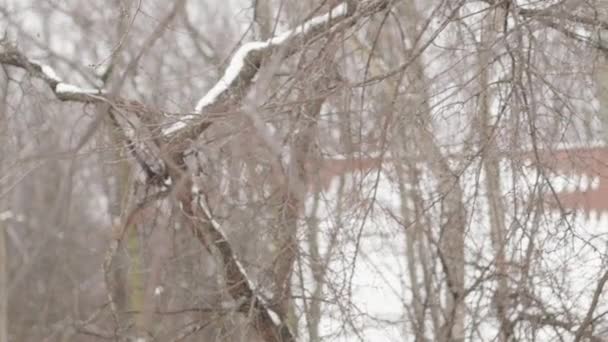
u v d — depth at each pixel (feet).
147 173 38.34
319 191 36.65
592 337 37.60
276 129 32.81
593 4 33.50
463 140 35.91
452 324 43.86
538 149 33.58
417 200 40.68
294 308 42.63
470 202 40.11
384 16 35.12
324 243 38.50
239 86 35.78
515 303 39.17
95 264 58.18
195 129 35.40
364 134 37.32
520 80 31.99
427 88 33.78
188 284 41.93
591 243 37.11
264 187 37.14
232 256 40.24
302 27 33.53
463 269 43.42
